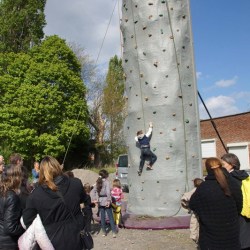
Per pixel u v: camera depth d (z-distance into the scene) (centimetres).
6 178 441
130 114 1130
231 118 2642
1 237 427
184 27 1117
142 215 1048
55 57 3319
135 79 1122
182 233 906
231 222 394
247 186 439
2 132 2980
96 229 982
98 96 4372
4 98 3069
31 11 3978
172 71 1085
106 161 3991
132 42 1139
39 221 391
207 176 415
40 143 3017
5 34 3950
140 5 1127
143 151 1052
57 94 3139
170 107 1069
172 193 1039
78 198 414
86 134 3341
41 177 405
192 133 1082
